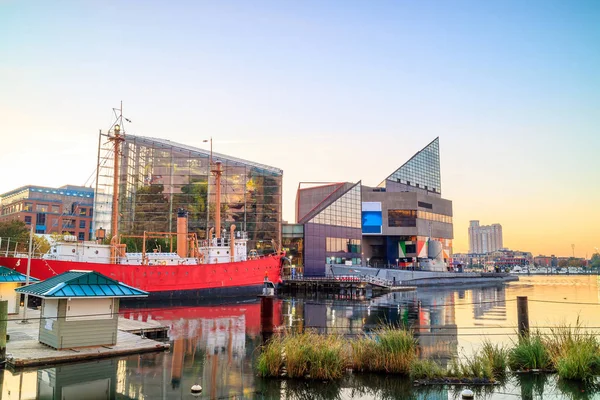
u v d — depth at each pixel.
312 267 104.75
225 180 89.50
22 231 79.75
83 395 14.77
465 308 49.69
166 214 85.75
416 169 161.00
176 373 17.70
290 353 17.17
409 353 17.64
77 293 19.88
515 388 15.56
